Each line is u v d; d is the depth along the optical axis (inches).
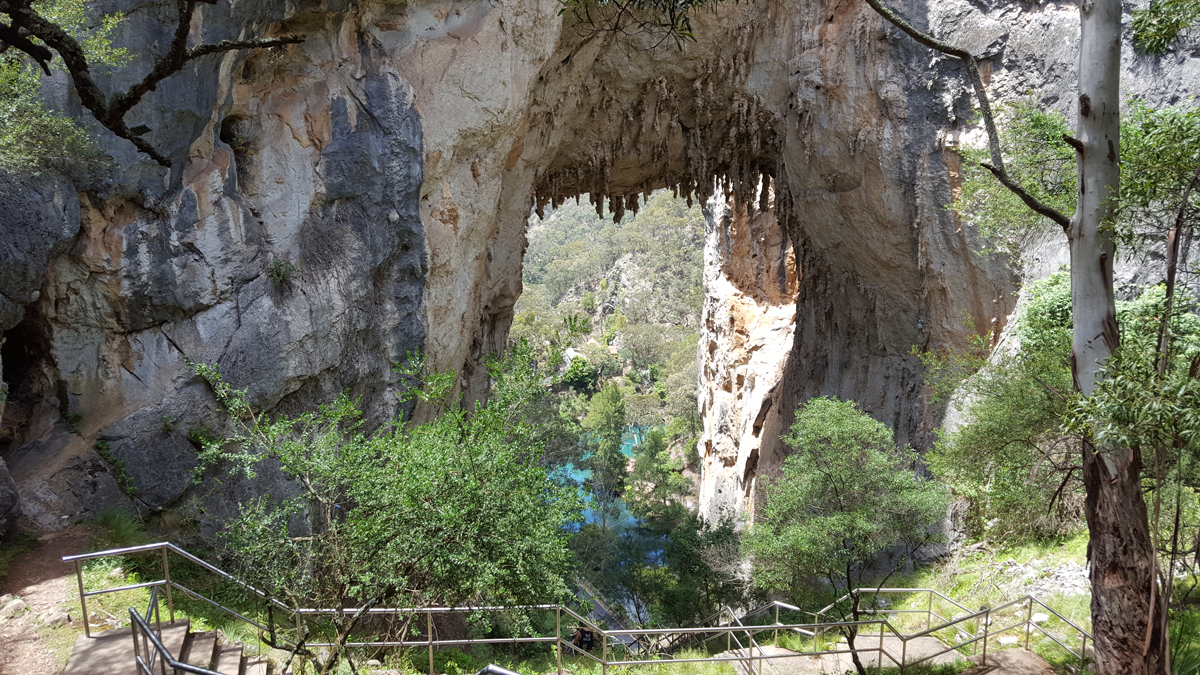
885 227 858.1
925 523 412.5
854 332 971.9
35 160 401.7
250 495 497.7
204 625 342.6
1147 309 339.9
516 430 313.9
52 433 451.8
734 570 773.9
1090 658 383.2
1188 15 302.8
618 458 1814.7
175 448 481.1
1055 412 402.6
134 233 471.2
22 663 269.7
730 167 991.0
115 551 285.7
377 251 591.5
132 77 436.8
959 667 400.8
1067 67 691.4
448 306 681.0
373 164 587.2
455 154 653.3
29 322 457.1
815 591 669.9
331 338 556.7
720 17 815.7
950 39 764.6
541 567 290.0
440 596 311.4
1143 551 275.6
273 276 536.7
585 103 855.1
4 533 374.3
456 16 645.3
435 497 281.0
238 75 540.4
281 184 562.3
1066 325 519.2
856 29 815.1
